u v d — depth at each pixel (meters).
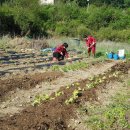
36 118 10.73
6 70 19.17
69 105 12.29
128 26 60.59
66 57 24.62
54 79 17.55
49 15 55.88
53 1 78.69
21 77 17.17
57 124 10.49
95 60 25.92
